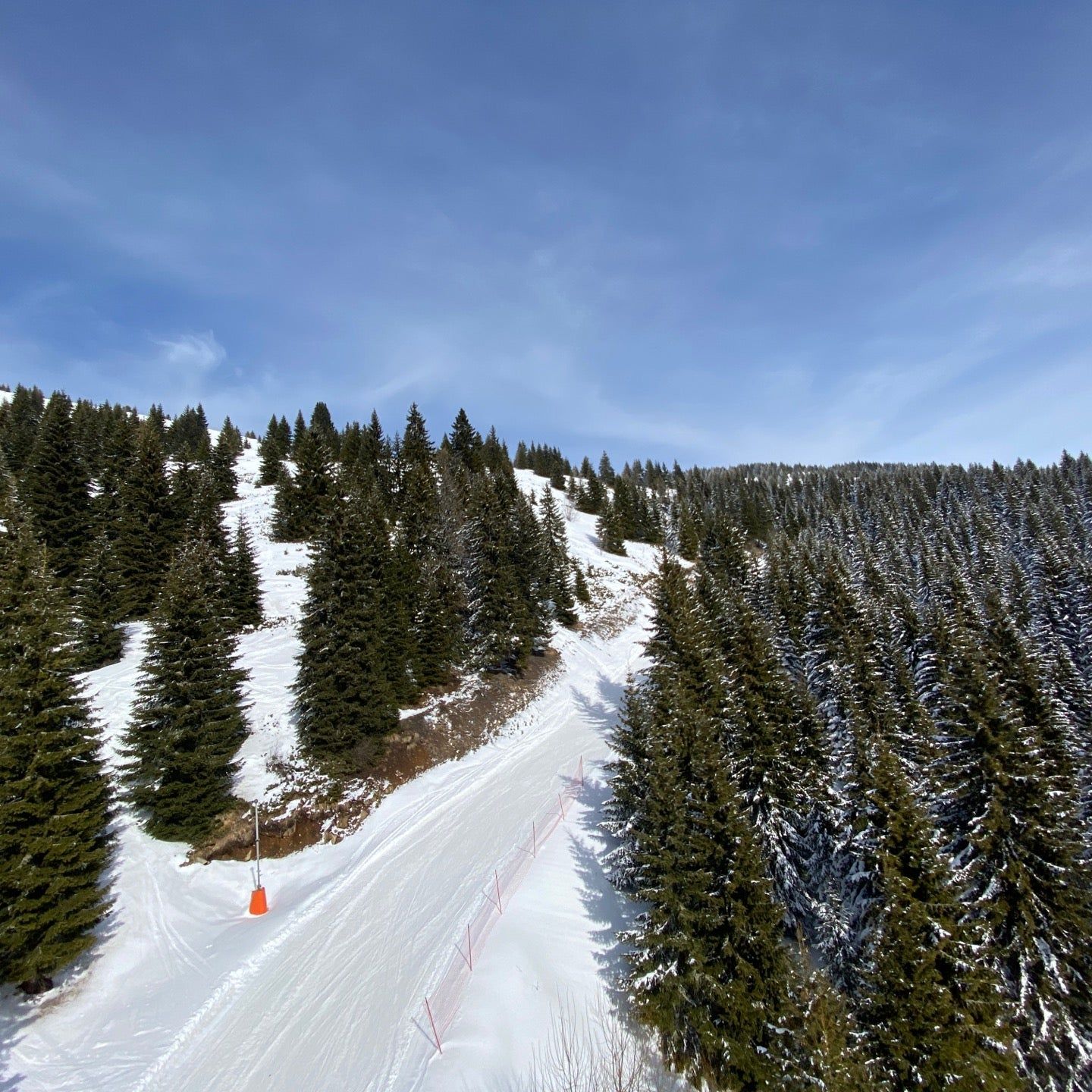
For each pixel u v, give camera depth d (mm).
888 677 33031
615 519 86812
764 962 15406
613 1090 14672
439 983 17344
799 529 111500
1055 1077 16281
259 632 38906
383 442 80688
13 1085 13984
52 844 15836
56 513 39531
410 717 33281
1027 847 18047
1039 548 53375
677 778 18438
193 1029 15672
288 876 22953
